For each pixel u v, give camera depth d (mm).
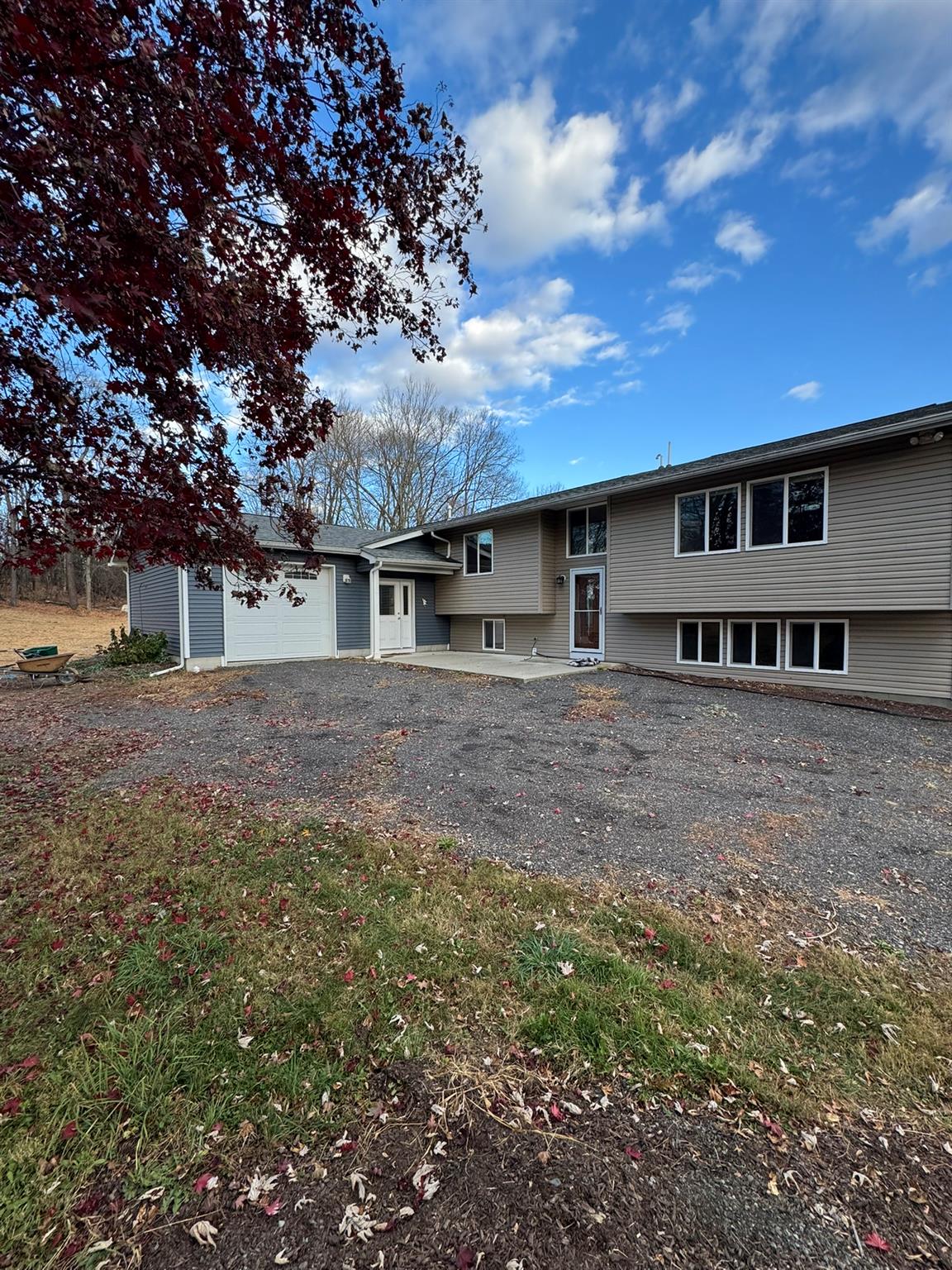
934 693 8570
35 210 1823
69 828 4230
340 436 28000
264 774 5617
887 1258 1409
